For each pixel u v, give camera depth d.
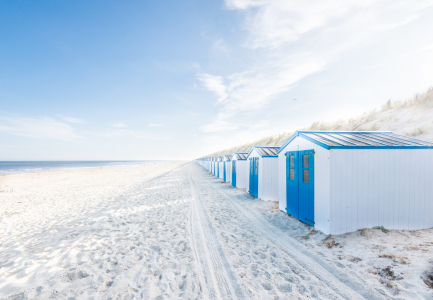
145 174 28.06
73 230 5.77
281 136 23.84
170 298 2.83
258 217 6.60
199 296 2.86
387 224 4.61
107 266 3.71
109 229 5.78
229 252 4.23
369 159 4.58
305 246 4.25
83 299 2.80
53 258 4.00
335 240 4.25
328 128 16.86
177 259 3.97
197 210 7.72
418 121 9.93
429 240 3.88
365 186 4.56
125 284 3.17
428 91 11.12
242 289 2.99
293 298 2.74
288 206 6.44
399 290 2.62
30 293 2.86
